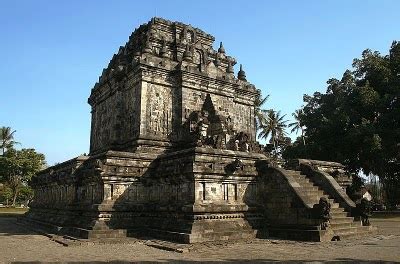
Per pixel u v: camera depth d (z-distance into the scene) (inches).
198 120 1063.6
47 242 743.1
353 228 824.9
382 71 1652.3
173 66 1132.5
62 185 1106.1
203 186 770.8
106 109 1275.8
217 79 1185.4
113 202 835.4
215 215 760.3
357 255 565.0
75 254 580.7
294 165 1007.0
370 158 1647.4
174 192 818.2
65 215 991.0
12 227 1131.9
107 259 532.7
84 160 980.6
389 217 1581.0
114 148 1127.0
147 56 1090.7
